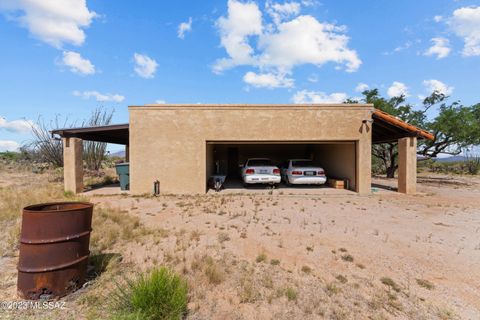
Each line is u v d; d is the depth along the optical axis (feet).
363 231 19.25
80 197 30.86
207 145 40.11
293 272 12.98
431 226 20.65
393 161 61.26
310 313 9.89
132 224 19.67
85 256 11.55
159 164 34.71
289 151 62.28
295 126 35.22
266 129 35.09
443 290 11.57
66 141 34.60
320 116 35.35
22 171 59.57
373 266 13.73
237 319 9.46
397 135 38.86
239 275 12.53
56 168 62.49
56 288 10.39
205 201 30.14
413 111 58.65
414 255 15.05
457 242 17.11
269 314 9.77
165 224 20.66
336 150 45.19
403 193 36.58
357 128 35.50
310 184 42.93
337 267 13.56
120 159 101.35
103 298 10.41
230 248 15.78
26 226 10.50
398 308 10.26
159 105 34.65
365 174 35.63
